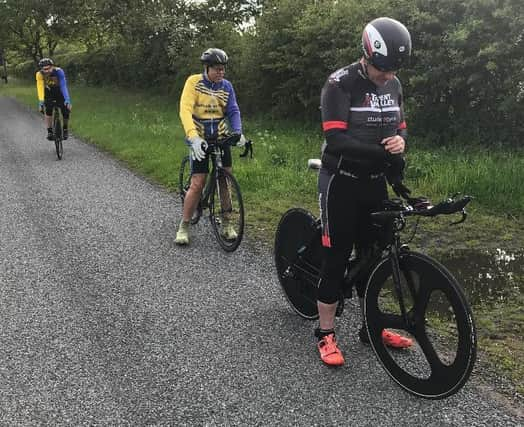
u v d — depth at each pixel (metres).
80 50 32.75
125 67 24.39
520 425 2.55
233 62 15.02
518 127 7.78
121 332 3.49
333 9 11.15
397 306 3.02
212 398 2.80
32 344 3.35
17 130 13.30
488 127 8.14
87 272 4.47
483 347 3.26
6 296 4.02
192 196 4.90
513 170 6.38
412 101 8.91
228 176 4.82
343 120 2.72
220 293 4.07
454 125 8.50
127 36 22.61
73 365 3.11
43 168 8.59
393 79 2.84
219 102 4.84
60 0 25.12
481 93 7.81
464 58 7.87
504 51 7.32
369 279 2.96
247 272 4.46
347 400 2.78
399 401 2.76
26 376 3.01
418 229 5.33
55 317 3.69
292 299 3.70
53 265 4.62
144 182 7.61
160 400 2.79
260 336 3.43
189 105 4.75
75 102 19.27
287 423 2.61
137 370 3.06
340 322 3.58
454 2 8.02
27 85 31.83
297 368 3.07
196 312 3.76
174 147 9.73
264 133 11.49
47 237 5.32
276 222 5.69
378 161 2.76
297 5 12.55
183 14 20.80
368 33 2.62
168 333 3.47
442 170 6.88
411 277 2.77
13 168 8.61
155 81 22.41
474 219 5.55
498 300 3.90
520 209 5.73
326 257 3.04
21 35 28.94
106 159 9.34
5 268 4.55
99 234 5.41
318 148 9.34
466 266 4.51
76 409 2.73
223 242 4.98
